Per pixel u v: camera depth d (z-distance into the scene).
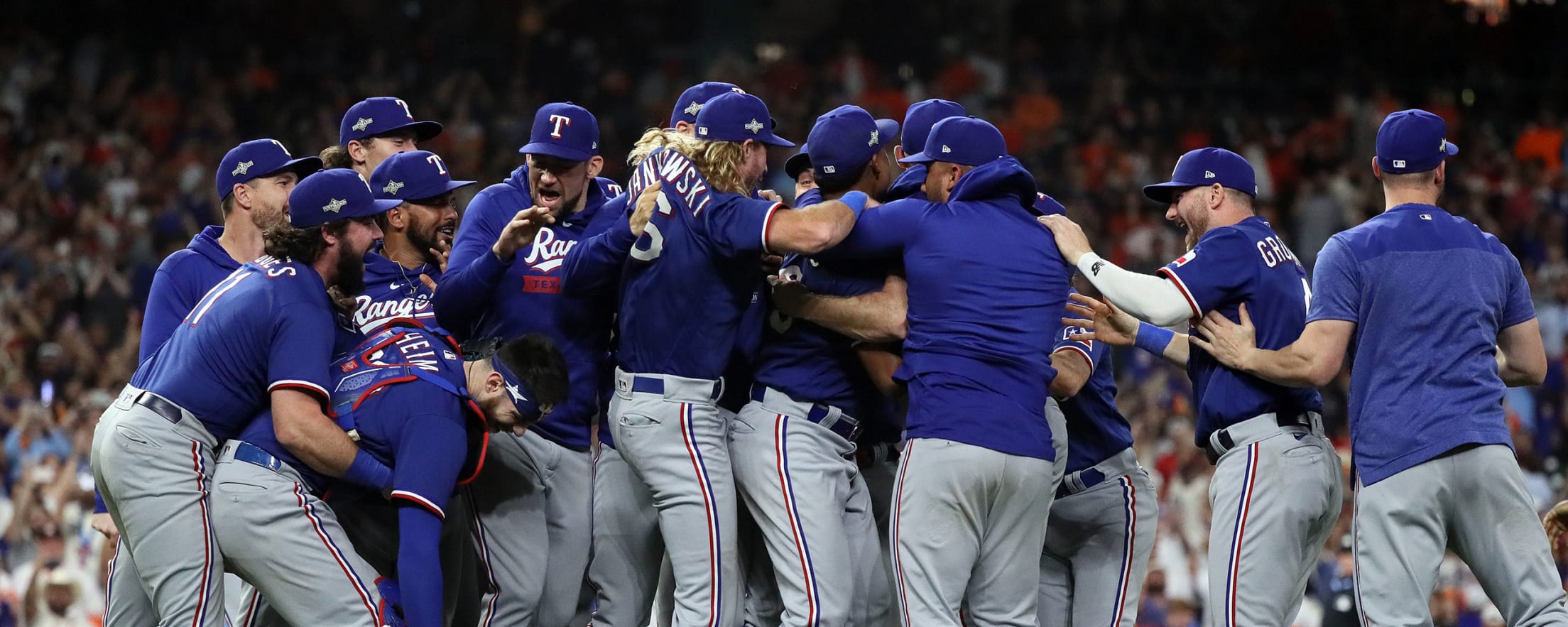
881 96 70.69
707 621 17.56
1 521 35.81
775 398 18.47
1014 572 17.81
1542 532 17.39
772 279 18.41
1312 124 72.56
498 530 18.92
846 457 18.91
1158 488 43.16
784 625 18.03
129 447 16.94
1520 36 77.81
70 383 46.12
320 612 16.95
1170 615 37.69
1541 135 71.12
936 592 17.28
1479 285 17.81
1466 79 76.88
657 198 17.48
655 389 17.73
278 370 16.86
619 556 19.06
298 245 17.58
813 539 17.94
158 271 20.34
